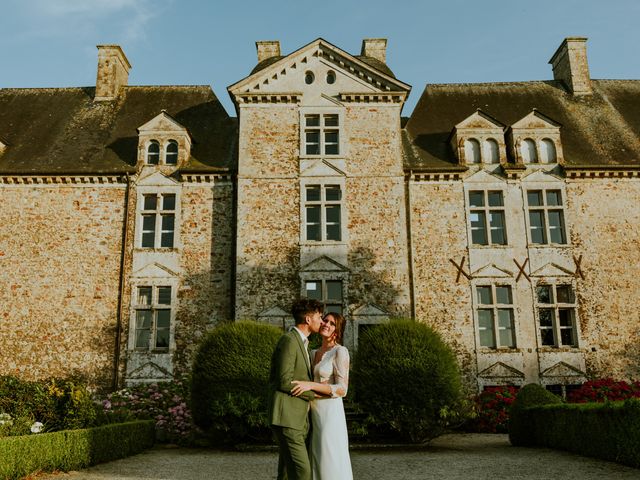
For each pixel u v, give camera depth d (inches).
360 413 533.6
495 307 709.9
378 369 519.5
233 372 517.3
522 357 696.4
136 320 709.9
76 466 387.2
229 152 796.0
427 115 868.6
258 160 740.0
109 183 748.6
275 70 770.2
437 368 516.7
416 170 743.7
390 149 748.0
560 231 748.0
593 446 401.7
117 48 916.6
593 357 699.4
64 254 722.2
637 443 355.3
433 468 387.9
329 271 702.5
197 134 831.1
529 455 434.0
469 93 912.9
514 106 880.9
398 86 761.0
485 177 753.0
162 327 711.1
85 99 900.0
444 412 500.1
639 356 700.0
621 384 638.5
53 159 776.9
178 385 655.8
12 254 721.0
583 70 910.4
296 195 729.6
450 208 739.4
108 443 430.9
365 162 742.5
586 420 410.9
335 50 772.6
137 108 880.9
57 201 739.4
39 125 848.9
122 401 630.5
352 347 679.7
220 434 524.7
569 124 841.5
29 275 714.8
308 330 249.3
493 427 631.2
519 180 754.2
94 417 442.0
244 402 503.5
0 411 403.5
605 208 746.2
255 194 727.7
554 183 753.6
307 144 759.1
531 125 776.3
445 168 742.5
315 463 231.8
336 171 737.0
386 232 718.5
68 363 688.4
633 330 708.0
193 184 747.4
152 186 745.6
